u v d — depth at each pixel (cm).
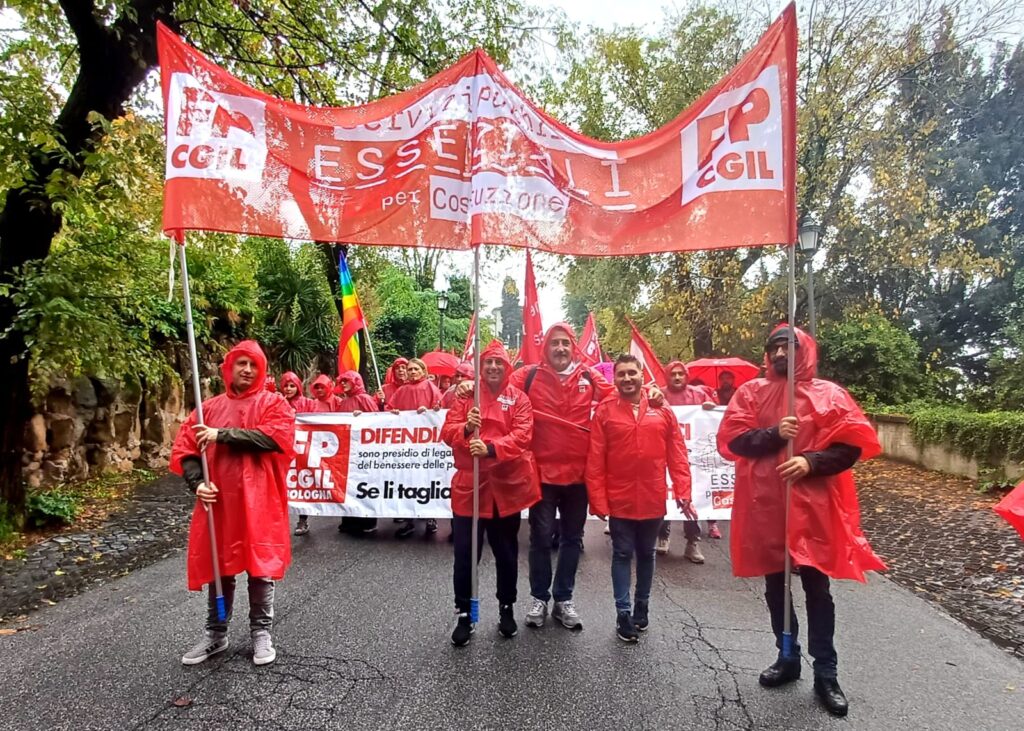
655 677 362
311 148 392
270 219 382
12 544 637
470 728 309
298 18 886
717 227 377
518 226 395
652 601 494
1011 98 1953
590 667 375
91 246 693
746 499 363
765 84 370
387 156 402
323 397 817
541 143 401
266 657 377
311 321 1941
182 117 370
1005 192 1991
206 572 379
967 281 1836
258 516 377
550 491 437
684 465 436
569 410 435
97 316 679
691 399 737
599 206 397
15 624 445
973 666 384
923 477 1098
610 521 429
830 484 339
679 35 1602
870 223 1445
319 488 725
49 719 317
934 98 1514
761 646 408
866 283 1639
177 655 391
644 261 1667
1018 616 469
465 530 413
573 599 496
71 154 606
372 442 730
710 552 654
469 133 408
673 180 389
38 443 848
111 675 363
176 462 378
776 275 1616
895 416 1312
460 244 410
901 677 369
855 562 336
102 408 984
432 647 401
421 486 714
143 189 677
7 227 652
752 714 324
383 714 321
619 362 426
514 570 421
